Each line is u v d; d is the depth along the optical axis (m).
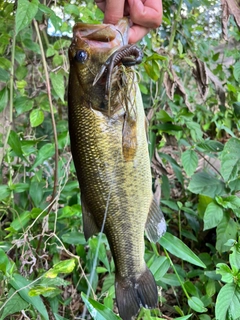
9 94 0.61
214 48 1.13
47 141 0.80
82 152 0.45
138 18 0.44
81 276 0.60
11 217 0.72
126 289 0.49
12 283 0.46
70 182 0.65
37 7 0.47
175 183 0.96
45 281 0.44
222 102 0.80
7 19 0.62
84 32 0.43
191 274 0.69
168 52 0.70
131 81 0.42
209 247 0.76
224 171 0.65
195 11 1.02
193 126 0.75
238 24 0.64
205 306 0.63
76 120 0.44
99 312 0.44
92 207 0.46
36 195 0.63
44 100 0.67
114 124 0.43
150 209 0.48
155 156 0.71
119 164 0.44
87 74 0.42
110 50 0.41
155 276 0.56
